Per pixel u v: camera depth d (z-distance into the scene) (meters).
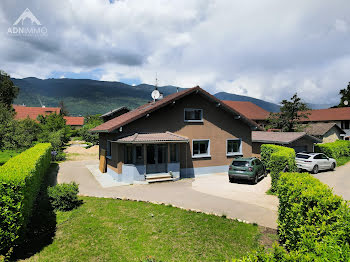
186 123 17.12
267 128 32.53
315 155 18.11
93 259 5.71
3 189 5.63
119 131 14.62
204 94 17.31
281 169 11.68
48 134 29.03
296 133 22.06
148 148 15.20
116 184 14.11
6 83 51.53
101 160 18.75
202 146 17.97
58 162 22.75
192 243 6.48
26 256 5.82
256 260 3.03
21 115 61.75
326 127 32.38
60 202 9.12
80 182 14.59
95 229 7.42
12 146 16.31
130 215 8.66
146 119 15.73
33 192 8.66
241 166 14.10
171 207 9.57
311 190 5.17
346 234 3.83
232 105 46.25
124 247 6.29
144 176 14.66
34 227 7.53
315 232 4.09
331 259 3.09
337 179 15.66
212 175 17.47
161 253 5.96
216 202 10.28
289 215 5.46
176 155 15.88
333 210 4.39
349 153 28.67
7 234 5.49
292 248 5.11
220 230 7.30
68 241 6.62
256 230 7.27
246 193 11.92
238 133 19.38
